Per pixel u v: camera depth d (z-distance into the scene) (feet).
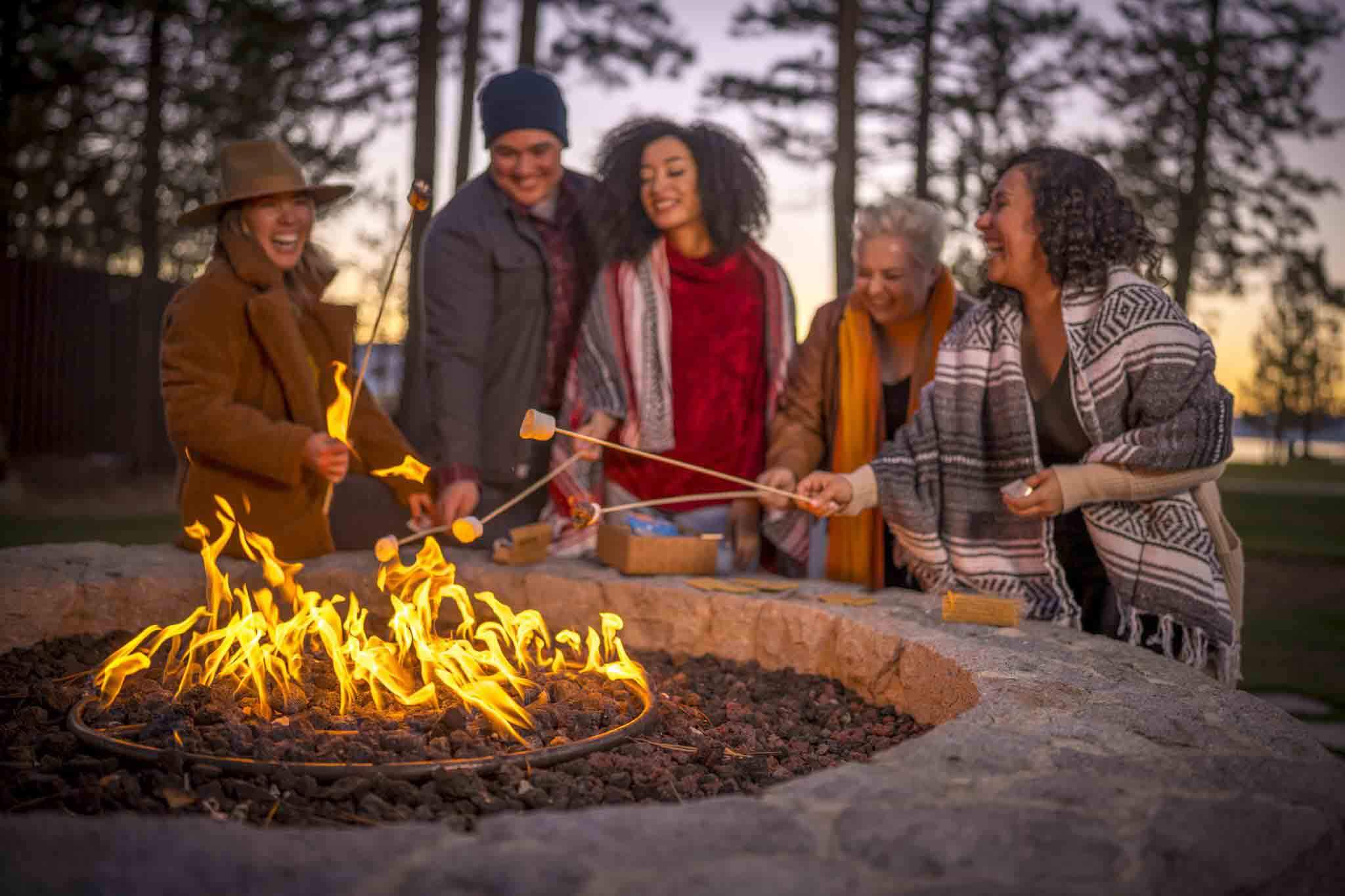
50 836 5.06
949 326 13.21
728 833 5.45
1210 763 6.79
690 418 14.10
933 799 5.98
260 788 7.09
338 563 13.21
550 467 15.58
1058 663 9.31
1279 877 5.36
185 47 52.90
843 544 13.52
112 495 45.32
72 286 53.01
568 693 9.37
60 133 55.98
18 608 11.35
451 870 4.90
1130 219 10.90
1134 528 10.59
